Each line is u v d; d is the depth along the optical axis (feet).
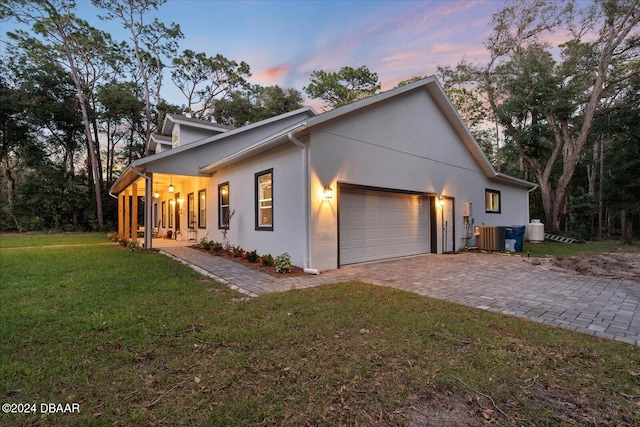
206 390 7.06
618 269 23.32
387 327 10.91
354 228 24.82
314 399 6.77
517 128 59.62
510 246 34.50
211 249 30.25
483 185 40.27
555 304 13.94
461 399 6.84
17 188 70.28
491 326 11.00
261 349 9.12
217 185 34.01
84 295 14.44
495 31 56.65
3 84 64.85
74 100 70.18
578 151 49.90
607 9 44.75
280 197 23.86
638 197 50.55
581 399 6.87
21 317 11.38
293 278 19.26
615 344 9.59
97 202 69.21
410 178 29.22
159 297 14.34
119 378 7.52
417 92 30.40
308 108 44.75
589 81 50.11
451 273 21.22
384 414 6.32
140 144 81.71
